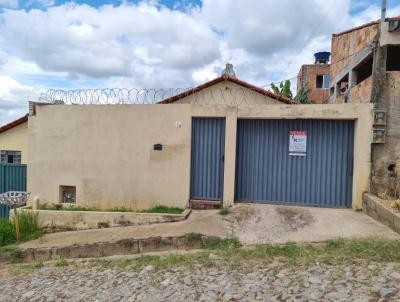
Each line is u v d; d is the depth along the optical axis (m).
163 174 8.63
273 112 8.00
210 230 6.90
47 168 9.36
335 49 12.81
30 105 9.50
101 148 8.98
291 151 8.23
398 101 7.40
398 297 3.51
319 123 8.08
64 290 4.76
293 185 8.25
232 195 8.21
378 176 7.51
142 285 4.60
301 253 5.16
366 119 7.51
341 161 7.98
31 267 6.18
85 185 9.09
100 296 4.41
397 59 8.80
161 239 6.68
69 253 6.94
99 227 8.35
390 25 7.32
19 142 15.23
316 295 3.75
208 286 4.32
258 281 4.29
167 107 8.59
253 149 8.44
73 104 9.14
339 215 7.32
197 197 8.67
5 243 7.80
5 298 4.75
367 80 8.04
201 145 8.63
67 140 9.20
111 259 6.15
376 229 6.28
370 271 4.21
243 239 6.43
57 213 8.54
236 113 8.19
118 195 8.88
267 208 7.95
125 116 8.83
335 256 4.86
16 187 11.49
